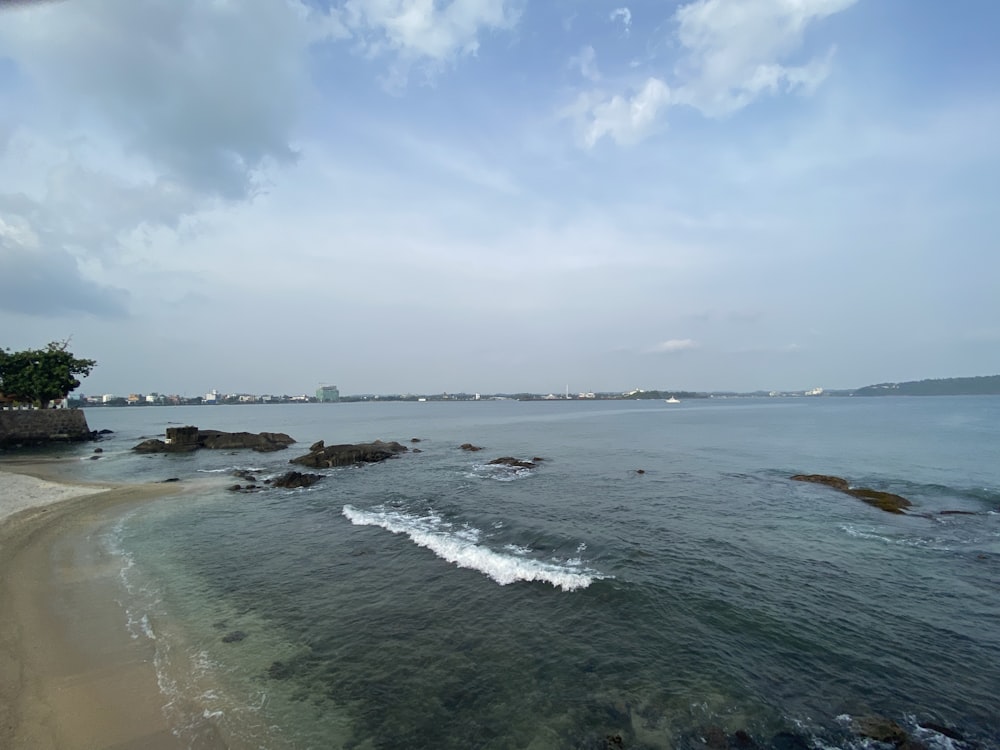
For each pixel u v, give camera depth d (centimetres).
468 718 891
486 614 1290
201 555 1772
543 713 903
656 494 2742
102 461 4403
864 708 914
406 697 948
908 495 2684
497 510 2389
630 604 1329
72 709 869
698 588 1432
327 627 1222
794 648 1116
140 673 995
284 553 1795
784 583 1473
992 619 1255
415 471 3697
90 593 1392
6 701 880
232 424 10688
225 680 988
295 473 3288
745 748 816
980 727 863
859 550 1772
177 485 3134
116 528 2103
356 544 1894
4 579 1452
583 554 1730
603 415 13088
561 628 1213
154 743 798
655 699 938
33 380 5666
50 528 2031
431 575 1560
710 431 7112
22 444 5416
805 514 2283
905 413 11025
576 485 3041
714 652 1098
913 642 1144
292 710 902
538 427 8625
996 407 13362
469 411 17750
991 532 1998
